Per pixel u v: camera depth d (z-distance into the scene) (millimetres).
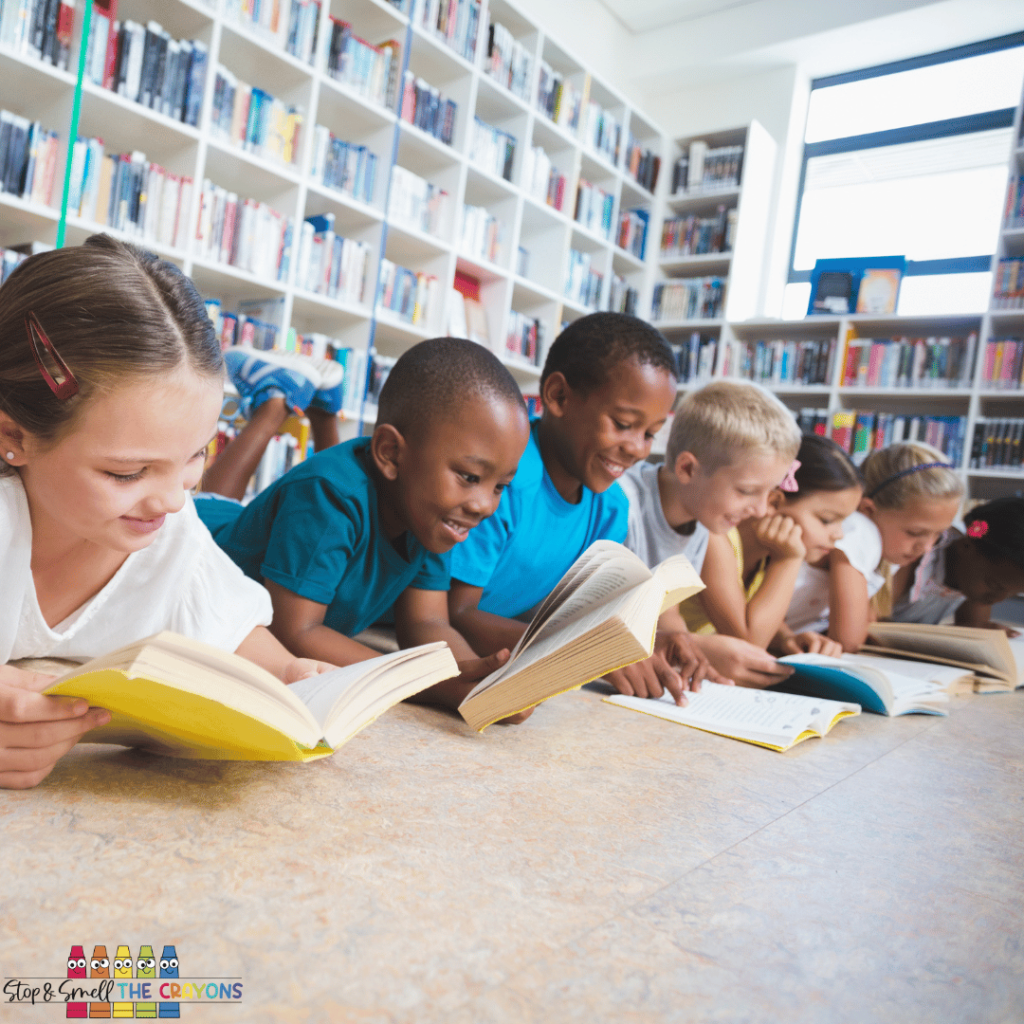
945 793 765
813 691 1156
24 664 730
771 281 4453
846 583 1559
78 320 445
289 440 2795
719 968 394
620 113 4359
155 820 487
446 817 552
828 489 1442
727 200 4500
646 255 4598
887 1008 376
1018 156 3645
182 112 2375
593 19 4383
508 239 3730
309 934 379
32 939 349
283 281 2711
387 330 3289
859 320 3910
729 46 4336
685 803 644
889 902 498
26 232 2146
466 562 1102
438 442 856
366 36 3125
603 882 478
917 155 4148
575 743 786
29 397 455
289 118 2684
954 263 3984
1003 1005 389
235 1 2475
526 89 3721
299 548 881
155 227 2338
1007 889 542
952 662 1521
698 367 4324
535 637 755
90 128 2371
